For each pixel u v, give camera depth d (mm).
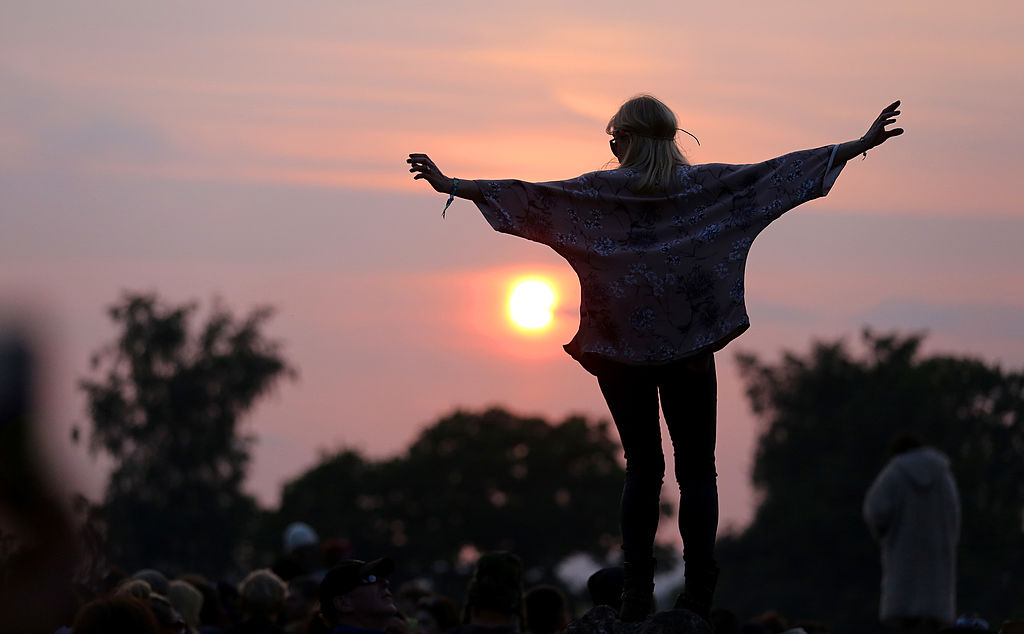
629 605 12227
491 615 17234
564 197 11789
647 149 11914
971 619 19781
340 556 30609
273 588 19500
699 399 12016
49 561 7570
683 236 11773
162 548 198750
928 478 29688
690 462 12227
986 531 187000
